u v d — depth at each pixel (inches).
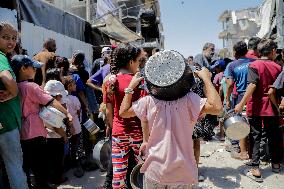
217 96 78.1
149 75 76.0
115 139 117.6
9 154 114.4
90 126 174.7
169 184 77.0
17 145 115.6
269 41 172.9
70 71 208.5
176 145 76.9
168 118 77.2
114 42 486.9
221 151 232.4
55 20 264.5
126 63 117.6
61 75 169.3
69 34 297.1
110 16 413.7
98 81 198.2
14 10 196.4
